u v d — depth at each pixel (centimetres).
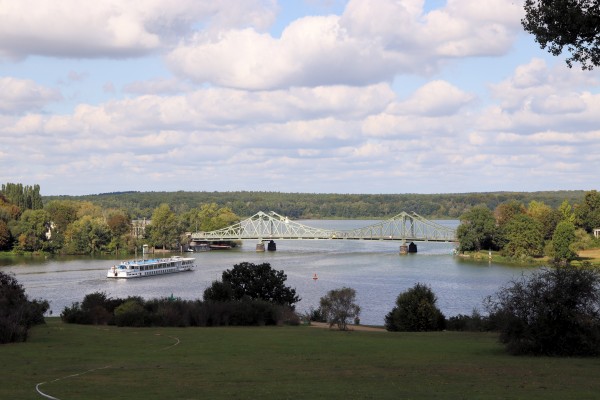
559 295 5719
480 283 17362
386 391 3944
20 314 7144
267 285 11438
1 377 4469
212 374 4662
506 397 3741
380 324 11138
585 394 3831
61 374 4644
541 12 4959
